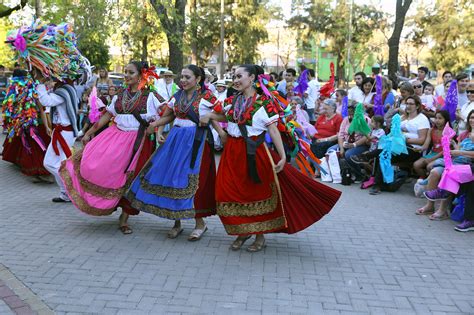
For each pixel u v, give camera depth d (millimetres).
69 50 5707
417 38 35406
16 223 5254
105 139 4961
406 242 5047
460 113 7230
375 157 7465
